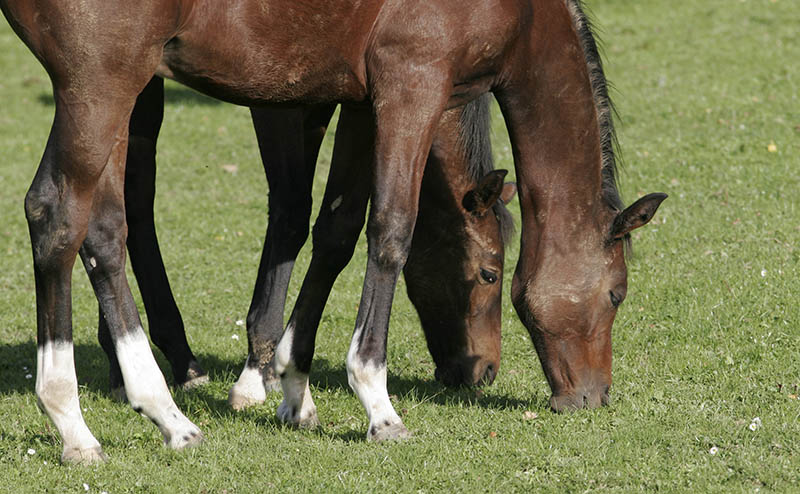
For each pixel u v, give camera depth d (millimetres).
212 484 8531
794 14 39500
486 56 9289
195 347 14016
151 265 11914
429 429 9734
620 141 25328
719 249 16828
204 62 8594
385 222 9016
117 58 8039
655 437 9320
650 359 12305
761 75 31328
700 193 20438
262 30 8609
